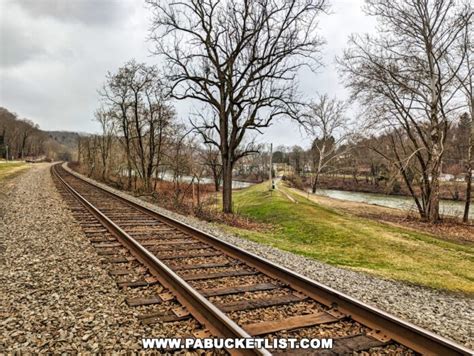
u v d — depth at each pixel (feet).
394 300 19.95
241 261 24.44
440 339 12.39
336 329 14.75
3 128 428.15
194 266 23.12
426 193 82.07
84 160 241.35
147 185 105.19
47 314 15.39
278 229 56.39
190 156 91.56
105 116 156.76
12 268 21.93
